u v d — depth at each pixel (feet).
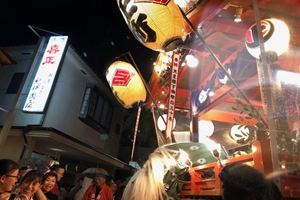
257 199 4.45
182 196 11.38
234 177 4.79
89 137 60.90
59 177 19.34
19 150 38.68
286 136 7.74
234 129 14.99
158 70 19.85
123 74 19.12
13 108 35.32
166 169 11.07
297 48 10.92
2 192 9.70
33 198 12.82
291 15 11.66
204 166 10.05
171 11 10.39
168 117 13.50
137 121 23.40
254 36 10.00
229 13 12.57
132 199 10.11
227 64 14.80
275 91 9.51
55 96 48.29
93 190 22.03
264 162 6.74
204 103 18.28
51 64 40.60
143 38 11.01
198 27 12.57
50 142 41.37
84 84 58.70
